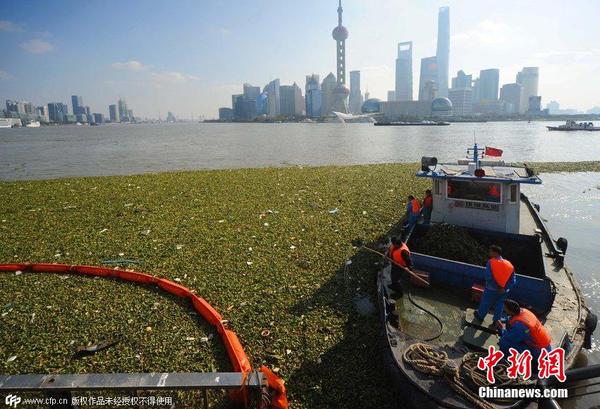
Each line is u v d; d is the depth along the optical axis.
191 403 7.20
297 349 9.25
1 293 11.83
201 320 10.36
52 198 25.72
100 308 10.94
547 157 55.22
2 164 51.16
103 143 93.81
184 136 129.38
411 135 120.19
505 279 8.06
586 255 16.69
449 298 9.80
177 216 20.97
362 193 26.73
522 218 15.65
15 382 5.51
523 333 6.95
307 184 30.31
